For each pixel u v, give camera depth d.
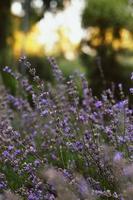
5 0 19.97
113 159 3.33
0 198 3.64
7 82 10.41
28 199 3.88
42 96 4.52
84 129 4.68
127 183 3.01
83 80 5.29
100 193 3.70
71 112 4.93
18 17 20.97
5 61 18.78
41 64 19.84
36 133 5.62
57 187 2.83
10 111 6.11
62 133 4.39
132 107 6.38
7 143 4.40
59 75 5.61
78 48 16.58
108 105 4.69
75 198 2.89
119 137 4.32
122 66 14.52
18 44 20.41
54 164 4.66
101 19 16.03
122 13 16.05
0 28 19.92
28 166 4.16
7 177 4.50
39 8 23.44
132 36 16.22
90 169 4.27
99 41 16.08
